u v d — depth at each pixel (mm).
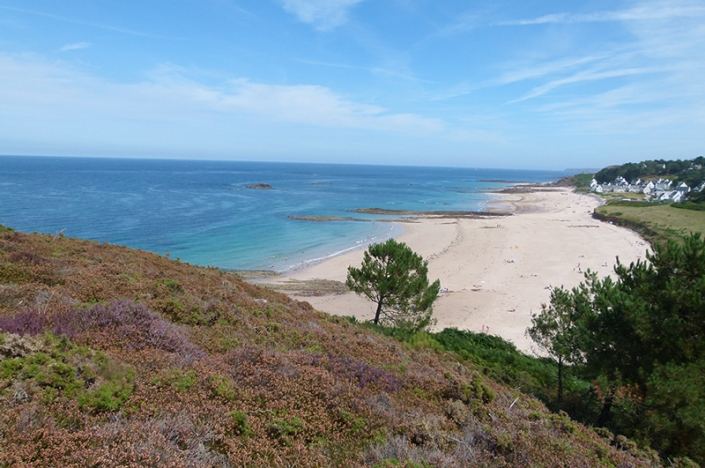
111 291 10094
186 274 14453
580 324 12898
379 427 6473
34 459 4133
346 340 11062
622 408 11844
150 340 7488
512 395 10117
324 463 5355
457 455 5926
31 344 5922
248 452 5109
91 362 6094
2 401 4809
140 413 5301
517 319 25984
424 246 49031
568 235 55094
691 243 12523
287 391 6797
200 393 6035
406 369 9555
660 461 8438
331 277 36750
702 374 10219
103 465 4121
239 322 10242
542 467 5844
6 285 9391
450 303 28969
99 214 61844
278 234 56094
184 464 4406
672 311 11375
